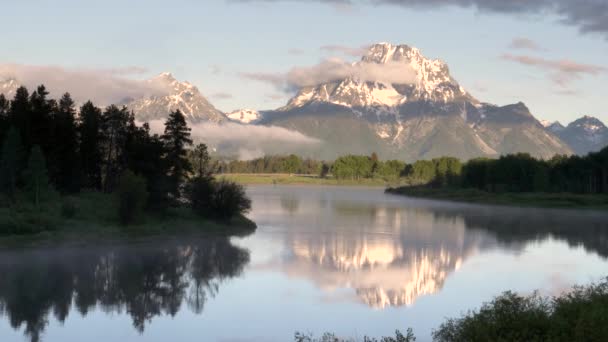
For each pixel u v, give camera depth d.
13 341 42.03
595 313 29.86
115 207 95.56
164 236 88.19
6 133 100.88
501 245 88.69
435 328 44.38
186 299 53.44
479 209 160.88
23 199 93.69
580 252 82.06
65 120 110.31
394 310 50.00
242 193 104.81
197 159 113.00
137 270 65.25
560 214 145.38
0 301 51.91
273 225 113.31
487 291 56.91
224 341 42.12
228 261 72.00
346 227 111.44
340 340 40.72
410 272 66.69
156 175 99.81
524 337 28.89
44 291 55.41
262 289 57.59
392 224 118.12
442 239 95.00
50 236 79.62
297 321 46.66
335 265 70.88
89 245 79.12
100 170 117.56
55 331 44.28
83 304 51.44
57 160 107.00
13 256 70.44
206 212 102.19
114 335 43.50
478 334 30.38
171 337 42.72
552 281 61.56
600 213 149.00
